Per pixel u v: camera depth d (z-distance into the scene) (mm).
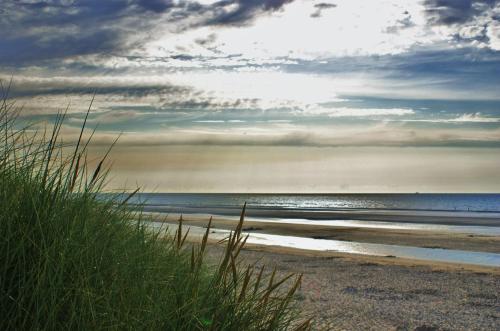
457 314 9477
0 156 3127
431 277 13953
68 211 2826
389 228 38125
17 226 2605
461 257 21500
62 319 2408
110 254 2820
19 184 2883
